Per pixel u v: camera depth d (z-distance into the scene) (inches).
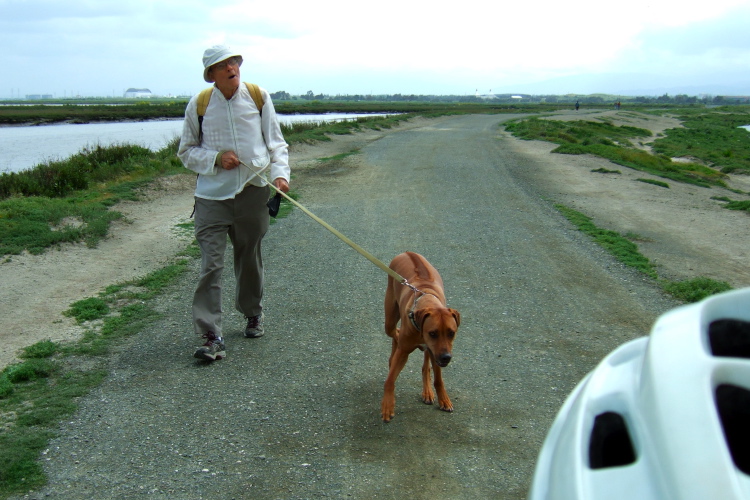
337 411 158.4
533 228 386.9
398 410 159.5
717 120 2906.0
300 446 141.3
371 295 256.1
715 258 329.7
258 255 204.8
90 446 140.3
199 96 192.7
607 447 61.7
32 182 486.0
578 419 64.6
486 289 265.4
